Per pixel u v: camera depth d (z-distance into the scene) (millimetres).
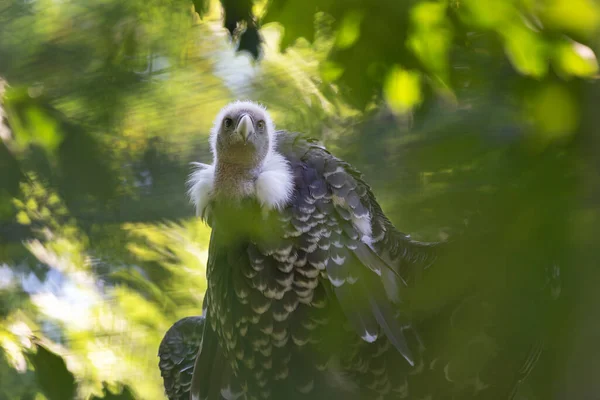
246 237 7227
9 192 7977
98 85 7422
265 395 7621
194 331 9578
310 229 7125
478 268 5629
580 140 4645
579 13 5758
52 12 7586
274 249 7172
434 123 5262
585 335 4465
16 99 7441
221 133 7395
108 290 9547
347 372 7344
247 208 7172
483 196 4848
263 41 7227
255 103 7871
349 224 7133
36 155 7785
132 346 10016
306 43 7559
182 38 7750
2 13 7699
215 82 8086
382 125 6375
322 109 7562
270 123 7590
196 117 8148
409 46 6277
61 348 9516
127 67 7480
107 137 7609
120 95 7477
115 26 7422
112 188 7828
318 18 6566
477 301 5949
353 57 6535
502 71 5668
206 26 7961
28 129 7559
